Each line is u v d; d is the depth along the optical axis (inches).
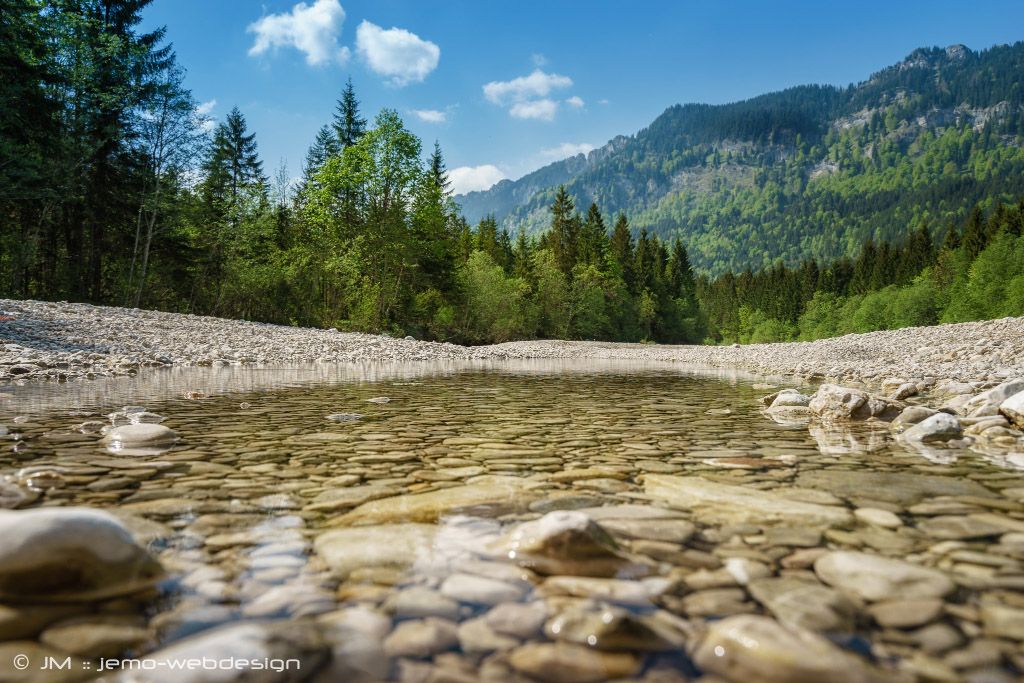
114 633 44.9
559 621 46.6
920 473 111.1
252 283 1256.8
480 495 91.1
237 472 107.6
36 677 37.8
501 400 258.7
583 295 2429.9
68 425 156.0
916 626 46.8
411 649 42.8
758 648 41.9
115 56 954.7
